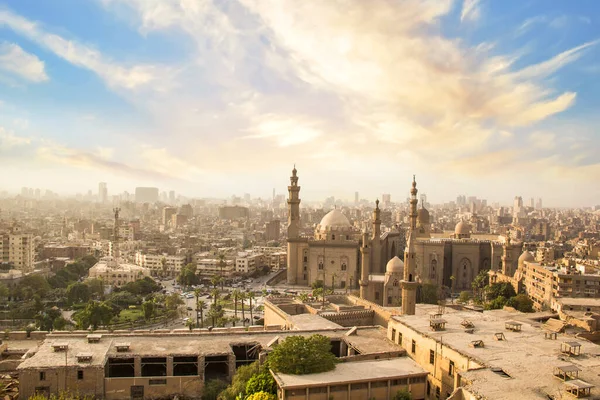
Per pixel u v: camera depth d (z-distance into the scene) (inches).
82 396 3467.0
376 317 5526.6
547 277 7509.8
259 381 3238.2
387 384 3154.5
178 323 7485.2
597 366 2861.7
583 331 4030.5
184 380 3693.4
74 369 3476.9
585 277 7017.7
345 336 4185.5
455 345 3262.8
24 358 3875.5
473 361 2982.3
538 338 3442.4
